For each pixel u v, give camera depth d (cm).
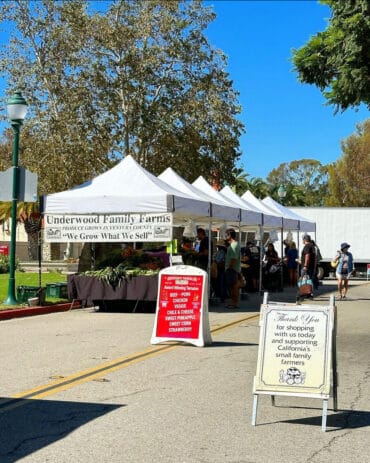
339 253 2247
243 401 708
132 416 639
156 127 3678
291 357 620
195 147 3753
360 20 1353
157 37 3725
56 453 522
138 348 1045
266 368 623
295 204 8362
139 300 1582
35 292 1648
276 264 2417
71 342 1108
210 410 667
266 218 2264
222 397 723
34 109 3662
